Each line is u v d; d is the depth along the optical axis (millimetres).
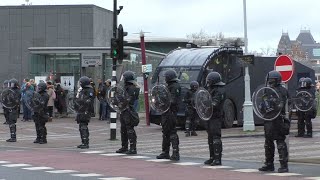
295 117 32688
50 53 43000
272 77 15922
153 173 15844
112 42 26609
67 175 15508
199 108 17562
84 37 49844
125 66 42656
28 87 37344
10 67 50312
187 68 32906
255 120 34438
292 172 16031
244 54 31672
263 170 16266
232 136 28812
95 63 42812
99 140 27234
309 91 28312
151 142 26266
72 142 26281
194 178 14820
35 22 50250
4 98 26297
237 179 14609
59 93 41156
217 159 17641
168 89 18812
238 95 34469
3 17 50375
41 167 17250
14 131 26484
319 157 19953
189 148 23297
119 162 18531
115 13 27047
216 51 33438
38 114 25328
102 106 39469
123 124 21000
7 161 18797
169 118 18844
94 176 15289
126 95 20641
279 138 15953
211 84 17406
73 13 49875
